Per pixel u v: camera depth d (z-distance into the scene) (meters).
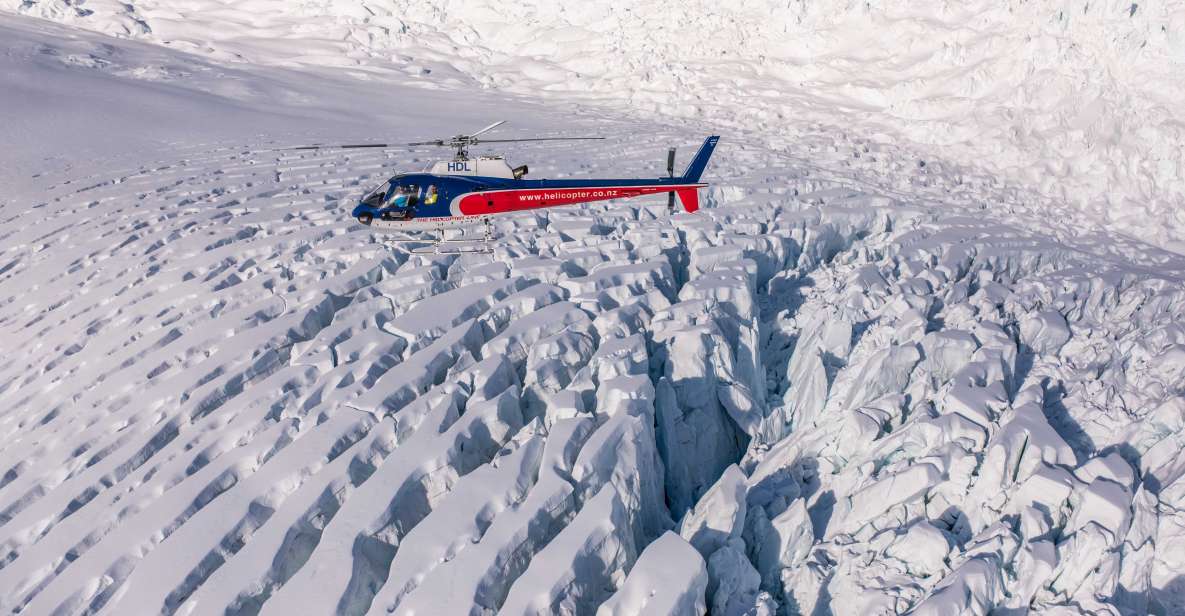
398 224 18.50
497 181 18.89
